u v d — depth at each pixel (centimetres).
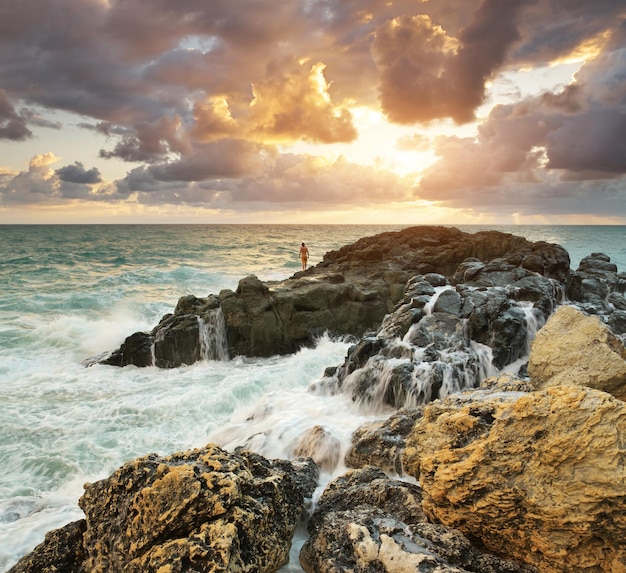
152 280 3581
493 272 1659
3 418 1147
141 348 1627
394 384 1036
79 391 1355
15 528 702
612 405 459
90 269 4422
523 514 477
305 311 1848
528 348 1285
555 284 1589
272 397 1147
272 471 618
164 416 1152
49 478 872
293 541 600
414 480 720
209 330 1705
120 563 493
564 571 459
